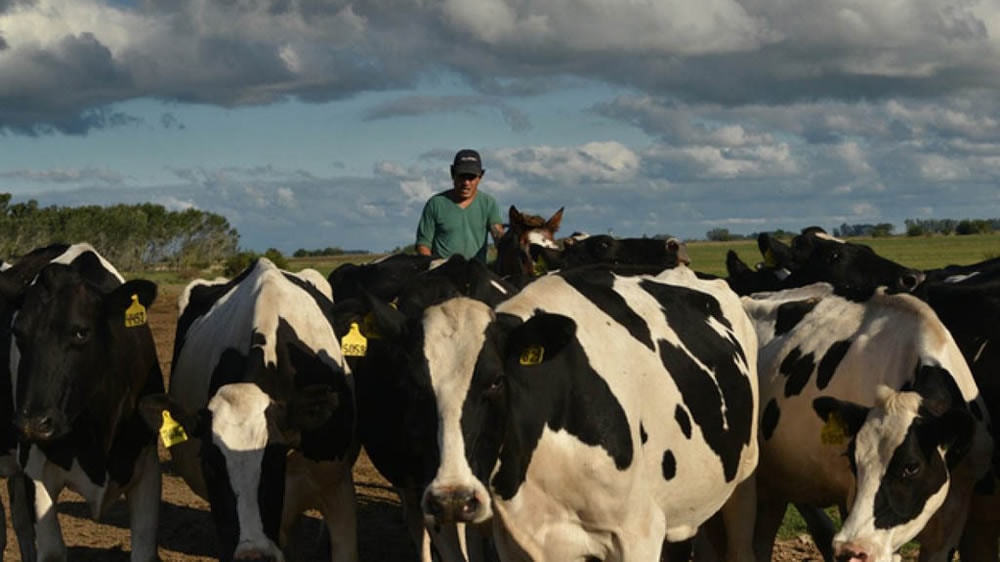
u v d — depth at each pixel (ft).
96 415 26.53
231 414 21.67
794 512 35.27
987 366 24.43
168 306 128.16
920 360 22.33
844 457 23.39
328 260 348.79
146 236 260.42
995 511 24.43
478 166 36.76
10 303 26.76
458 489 17.07
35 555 31.35
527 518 19.54
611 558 19.97
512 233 38.09
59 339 25.53
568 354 19.33
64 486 27.25
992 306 25.09
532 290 20.44
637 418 19.97
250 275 27.84
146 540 27.50
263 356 24.04
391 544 33.35
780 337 25.90
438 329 18.01
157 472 27.99
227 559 21.13
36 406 25.03
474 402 17.62
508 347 18.16
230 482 21.22
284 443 21.91
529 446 18.90
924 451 20.26
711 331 23.13
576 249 38.32
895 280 33.42
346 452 25.70
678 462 21.07
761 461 25.73
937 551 23.04
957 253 214.07
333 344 26.30
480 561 25.75
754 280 37.55
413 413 17.85
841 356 24.08
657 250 37.93
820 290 26.48
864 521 20.25
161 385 29.45
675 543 25.41
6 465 30.71
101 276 29.86
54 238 235.61
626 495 19.56
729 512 24.62
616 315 21.11
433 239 37.11
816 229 37.27
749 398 23.62
